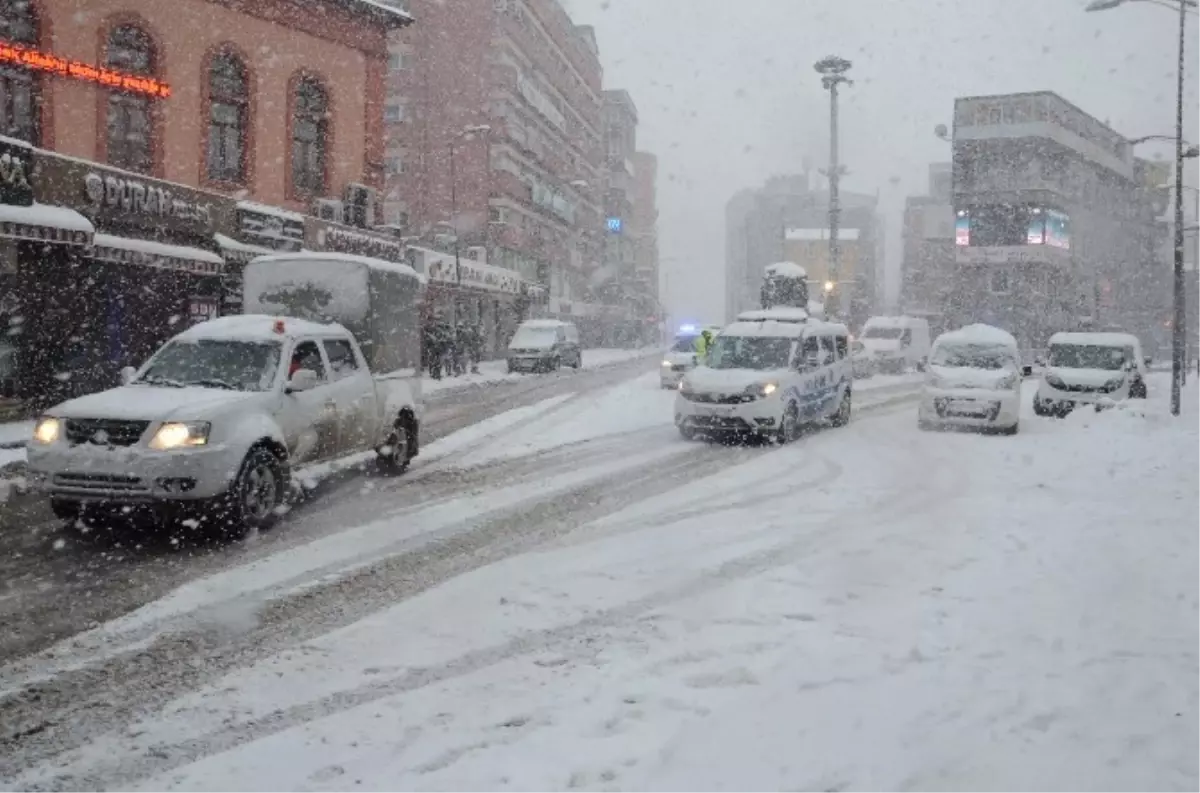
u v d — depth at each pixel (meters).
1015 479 12.26
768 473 12.89
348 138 32.59
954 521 9.52
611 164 94.19
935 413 18.23
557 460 14.12
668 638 5.96
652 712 4.77
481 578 7.44
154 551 8.26
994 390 17.89
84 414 8.42
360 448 11.39
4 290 19.67
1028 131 62.47
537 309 65.12
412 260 37.31
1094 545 8.32
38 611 6.57
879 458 14.38
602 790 3.94
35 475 8.39
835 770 4.08
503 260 59.31
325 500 10.76
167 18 25.88
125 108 25.16
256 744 4.52
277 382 9.64
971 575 7.34
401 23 33.91
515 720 4.72
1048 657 5.48
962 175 64.25
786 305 38.78
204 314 25.56
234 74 28.36
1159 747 4.30
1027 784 3.96
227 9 27.70
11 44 22.33
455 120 57.38
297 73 30.33
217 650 5.84
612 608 6.61
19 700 5.08
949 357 19.22
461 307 49.19
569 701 4.94
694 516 9.92
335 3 31.25
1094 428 17.45
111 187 21.52
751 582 7.21
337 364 11.08
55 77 23.12
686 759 4.20
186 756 4.42
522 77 60.38
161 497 8.21
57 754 4.46
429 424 18.98
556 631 6.12
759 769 4.10
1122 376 22.16
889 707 4.76
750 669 5.33
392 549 8.44
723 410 15.77
